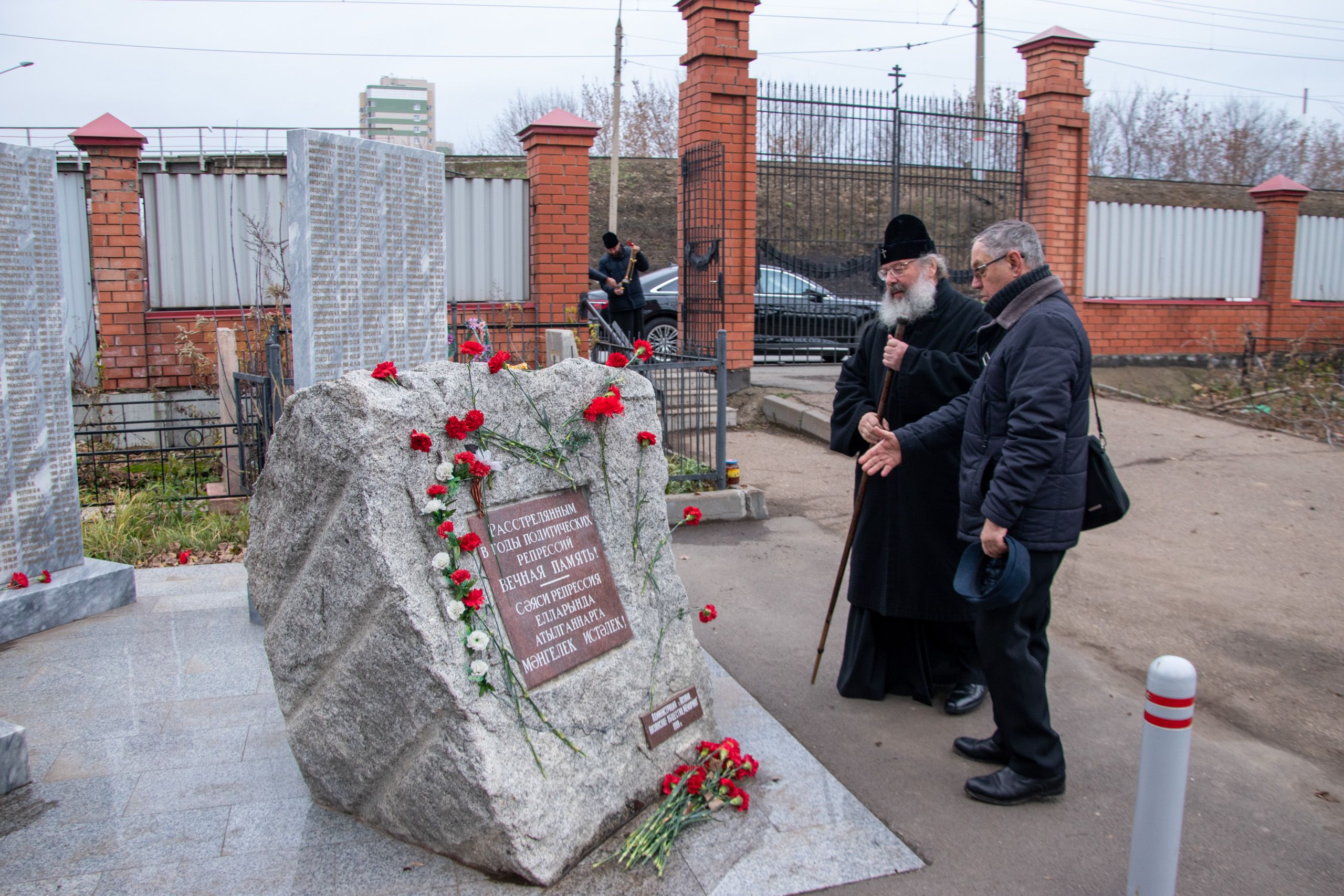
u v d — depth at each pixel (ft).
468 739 8.73
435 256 17.25
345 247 15.20
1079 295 38.83
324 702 9.72
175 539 20.22
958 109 36.47
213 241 31.55
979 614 10.53
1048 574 10.23
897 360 12.28
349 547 9.13
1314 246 46.21
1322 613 17.02
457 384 9.61
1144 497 24.21
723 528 21.76
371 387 9.12
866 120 34.68
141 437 29.53
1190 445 29.09
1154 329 41.57
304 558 9.83
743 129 32.01
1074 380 10.10
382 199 15.89
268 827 9.87
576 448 10.42
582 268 34.50
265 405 21.71
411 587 8.91
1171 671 8.09
